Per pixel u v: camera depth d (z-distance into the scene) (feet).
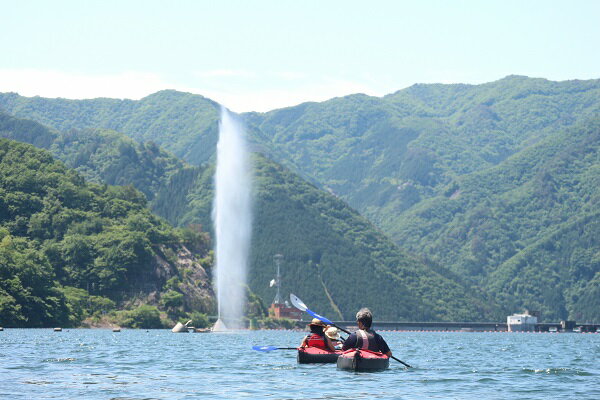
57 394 136.26
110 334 632.38
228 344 409.69
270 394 137.49
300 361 190.49
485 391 144.46
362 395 136.26
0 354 253.24
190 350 314.35
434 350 382.01
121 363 216.13
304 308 209.97
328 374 169.89
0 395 134.10
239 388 146.30
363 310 178.50
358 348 176.45
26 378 163.43
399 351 359.87
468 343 582.76
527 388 150.41
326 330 196.75
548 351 383.04
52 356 245.65
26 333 583.58
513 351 377.09
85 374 175.32
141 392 140.15
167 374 177.47
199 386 150.00
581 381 166.09
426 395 137.18
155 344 391.24
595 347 475.31
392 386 150.00
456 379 167.02
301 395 135.95
